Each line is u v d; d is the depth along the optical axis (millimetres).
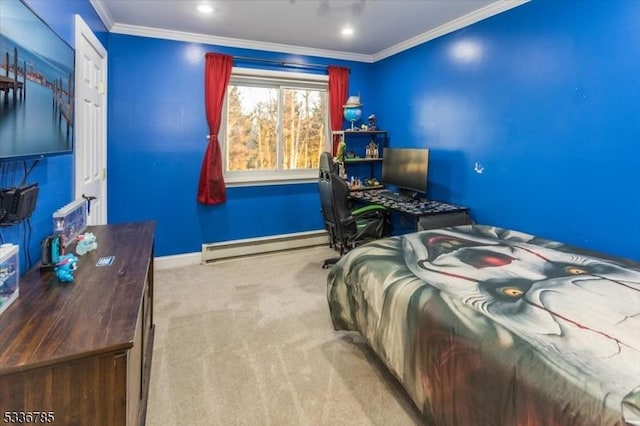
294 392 1861
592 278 1685
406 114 4035
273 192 4270
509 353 1176
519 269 1823
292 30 3525
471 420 1281
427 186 3621
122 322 1052
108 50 3346
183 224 3865
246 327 2525
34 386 906
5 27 1143
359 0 2852
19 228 1460
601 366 1047
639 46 2045
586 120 2336
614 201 2215
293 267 3785
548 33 2533
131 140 3539
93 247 1722
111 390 964
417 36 3701
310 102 4414
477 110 3154
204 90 3766
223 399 1803
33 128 1390
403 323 1644
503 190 2961
